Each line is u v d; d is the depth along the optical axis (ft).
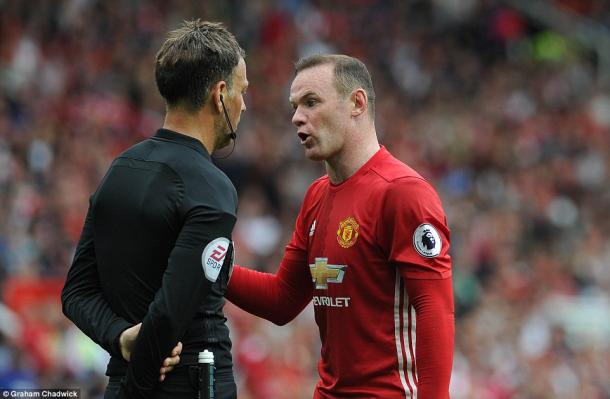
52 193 134.82
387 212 45.75
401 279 46.11
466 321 145.28
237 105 44.19
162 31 197.16
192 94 43.14
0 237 118.62
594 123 246.68
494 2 263.70
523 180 215.10
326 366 48.32
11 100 155.43
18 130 147.02
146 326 40.06
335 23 233.55
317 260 47.96
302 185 179.01
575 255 194.18
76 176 141.69
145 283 42.06
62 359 95.45
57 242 125.49
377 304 46.37
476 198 204.64
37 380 90.68
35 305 106.63
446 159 215.51
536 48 265.75
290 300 51.16
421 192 45.55
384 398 45.98
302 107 47.75
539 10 269.85
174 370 41.73
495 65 254.27
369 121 48.19
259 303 51.06
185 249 40.73
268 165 178.60
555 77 257.34
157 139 43.42
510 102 241.35
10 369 89.71
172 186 41.86
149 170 42.37
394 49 238.89
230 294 51.16
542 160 224.94
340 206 47.50
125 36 188.55
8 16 172.96
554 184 217.56
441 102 232.32
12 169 134.82
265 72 208.64
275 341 117.08
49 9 180.96
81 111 160.97
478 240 181.88
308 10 230.48
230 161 174.29
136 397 40.73
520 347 142.82
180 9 206.49
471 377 128.16
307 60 48.32
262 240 160.86
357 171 47.60
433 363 44.24
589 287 185.98
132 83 177.47
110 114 164.25
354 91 47.62
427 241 44.91
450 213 187.32
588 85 260.42
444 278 45.14
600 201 220.23
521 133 232.53
